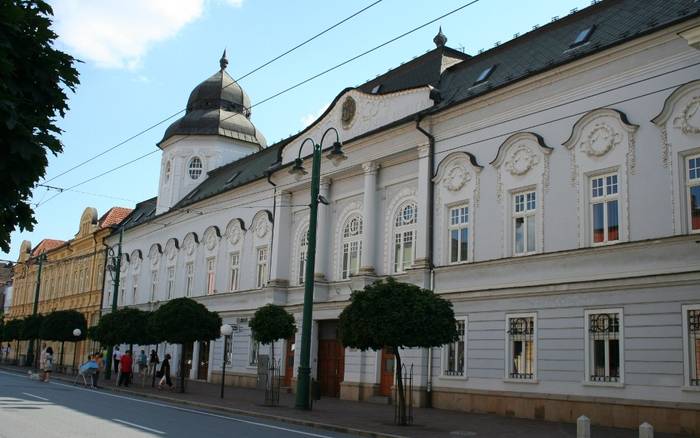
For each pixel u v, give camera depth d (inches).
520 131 871.1
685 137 696.4
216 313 1222.9
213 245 1610.5
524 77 860.6
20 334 2095.2
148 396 1089.4
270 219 1391.5
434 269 956.0
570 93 818.8
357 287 1098.1
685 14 721.0
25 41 276.2
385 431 642.8
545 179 831.7
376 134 1093.1
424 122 1009.5
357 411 857.5
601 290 738.8
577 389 747.4
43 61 281.1
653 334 687.1
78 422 627.5
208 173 1898.4
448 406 900.0
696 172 690.8
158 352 1777.8
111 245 2242.9
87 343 2277.3
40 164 268.8
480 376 864.9
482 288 880.3
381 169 1126.4
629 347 705.0
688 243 674.2
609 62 777.6
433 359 935.0
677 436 634.2
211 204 1646.2
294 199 1357.0
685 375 655.1
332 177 1226.6
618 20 827.4
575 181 796.6
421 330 682.8
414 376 946.1
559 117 828.6
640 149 735.7
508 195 879.1
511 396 816.3
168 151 1974.7
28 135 259.8
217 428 629.3
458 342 909.8
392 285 708.7
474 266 900.0
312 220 865.5
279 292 1312.7
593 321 747.4
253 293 1398.9
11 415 669.3
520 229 865.5
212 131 1900.8
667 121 713.6
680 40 711.7
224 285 1533.0
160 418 704.4
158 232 1915.6
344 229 1207.6
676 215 693.9
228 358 1455.5
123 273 2103.8
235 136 1929.1
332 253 1220.5
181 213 1786.4
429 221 981.2
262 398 1063.0
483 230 904.9
